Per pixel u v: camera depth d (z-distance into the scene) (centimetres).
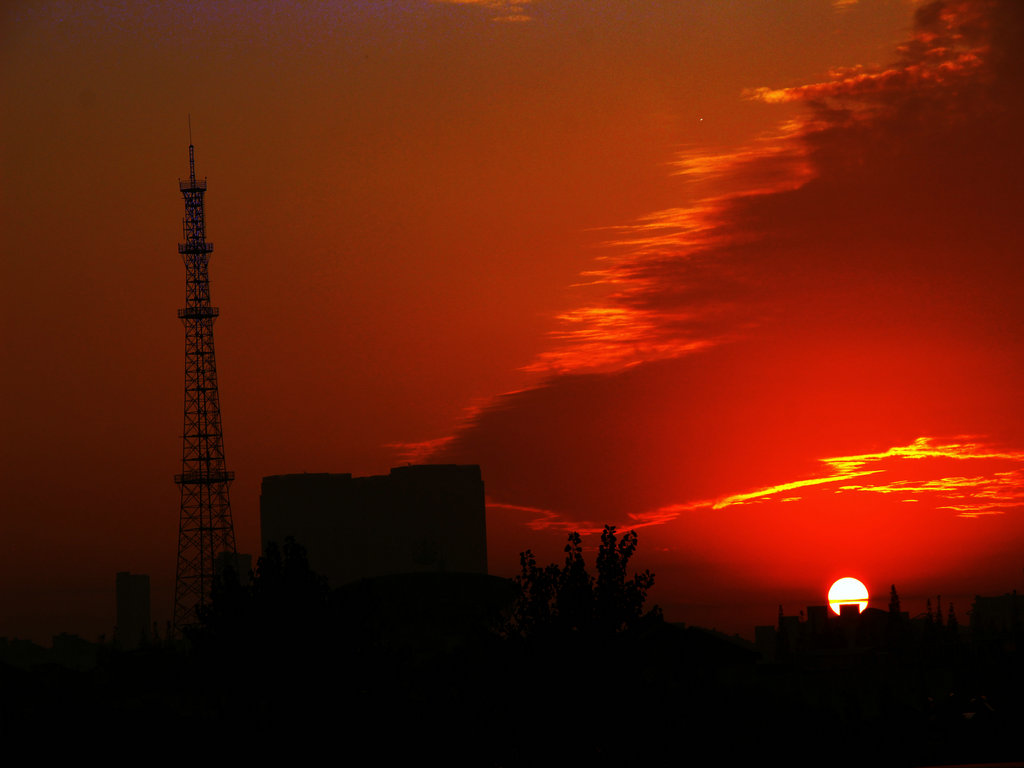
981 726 9150
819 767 8400
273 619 6197
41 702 8931
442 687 5616
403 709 5953
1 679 9562
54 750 7331
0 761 7156
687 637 6581
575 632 5091
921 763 8506
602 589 5178
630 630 5144
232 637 6256
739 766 7188
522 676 5056
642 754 5041
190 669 7369
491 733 5169
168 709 8269
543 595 5231
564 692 4984
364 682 6156
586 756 4959
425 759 5653
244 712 6250
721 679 9475
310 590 6378
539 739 4991
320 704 6016
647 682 5197
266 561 6544
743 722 7919
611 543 5306
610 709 4994
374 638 6378
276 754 5969
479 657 5291
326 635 6175
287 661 6103
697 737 5781
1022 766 2462
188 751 6919
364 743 5862
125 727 7556
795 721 8612
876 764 8538
